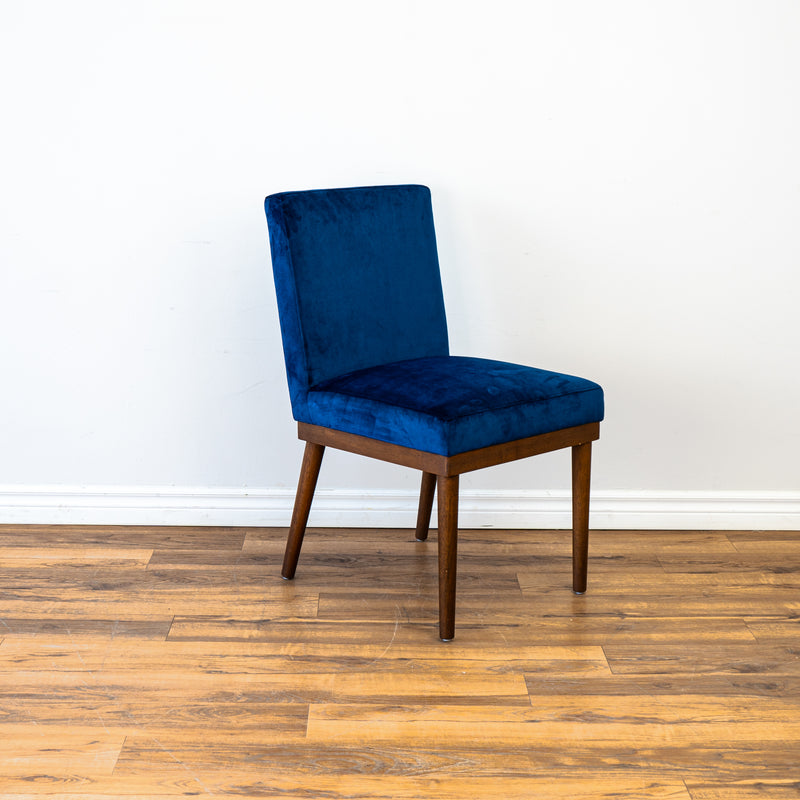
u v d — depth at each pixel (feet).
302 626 6.68
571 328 8.21
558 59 7.66
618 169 7.88
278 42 7.57
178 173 7.77
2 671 6.07
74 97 7.59
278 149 7.76
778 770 5.24
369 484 8.41
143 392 8.20
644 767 5.25
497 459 6.37
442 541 6.32
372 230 7.22
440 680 6.05
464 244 8.02
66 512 8.39
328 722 5.61
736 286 8.12
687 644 6.52
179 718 5.62
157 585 7.26
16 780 5.07
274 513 8.43
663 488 8.42
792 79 7.72
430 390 6.36
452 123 7.77
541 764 5.26
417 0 7.53
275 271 6.86
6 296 7.97
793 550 8.11
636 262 8.07
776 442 8.45
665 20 7.61
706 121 7.79
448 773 5.18
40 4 7.42
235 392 8.22
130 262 7.93
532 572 7.59
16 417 8.23
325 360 6.91
